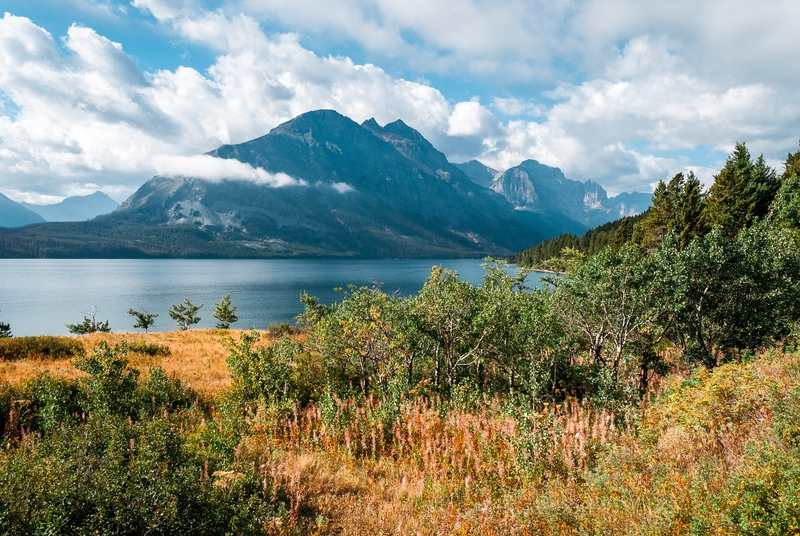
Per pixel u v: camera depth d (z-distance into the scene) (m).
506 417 13.05
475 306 18.31
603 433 10.62
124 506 5.41
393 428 12.06
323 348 18.03
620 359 18.11
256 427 11.65
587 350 20.98
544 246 137.12
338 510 7.89
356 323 17.25
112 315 91.06
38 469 5.70
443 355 19.75
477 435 11.45
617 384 15.38
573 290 18.34
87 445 6.70
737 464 6.32
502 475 9.09
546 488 8.19
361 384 17.59
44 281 172.12
